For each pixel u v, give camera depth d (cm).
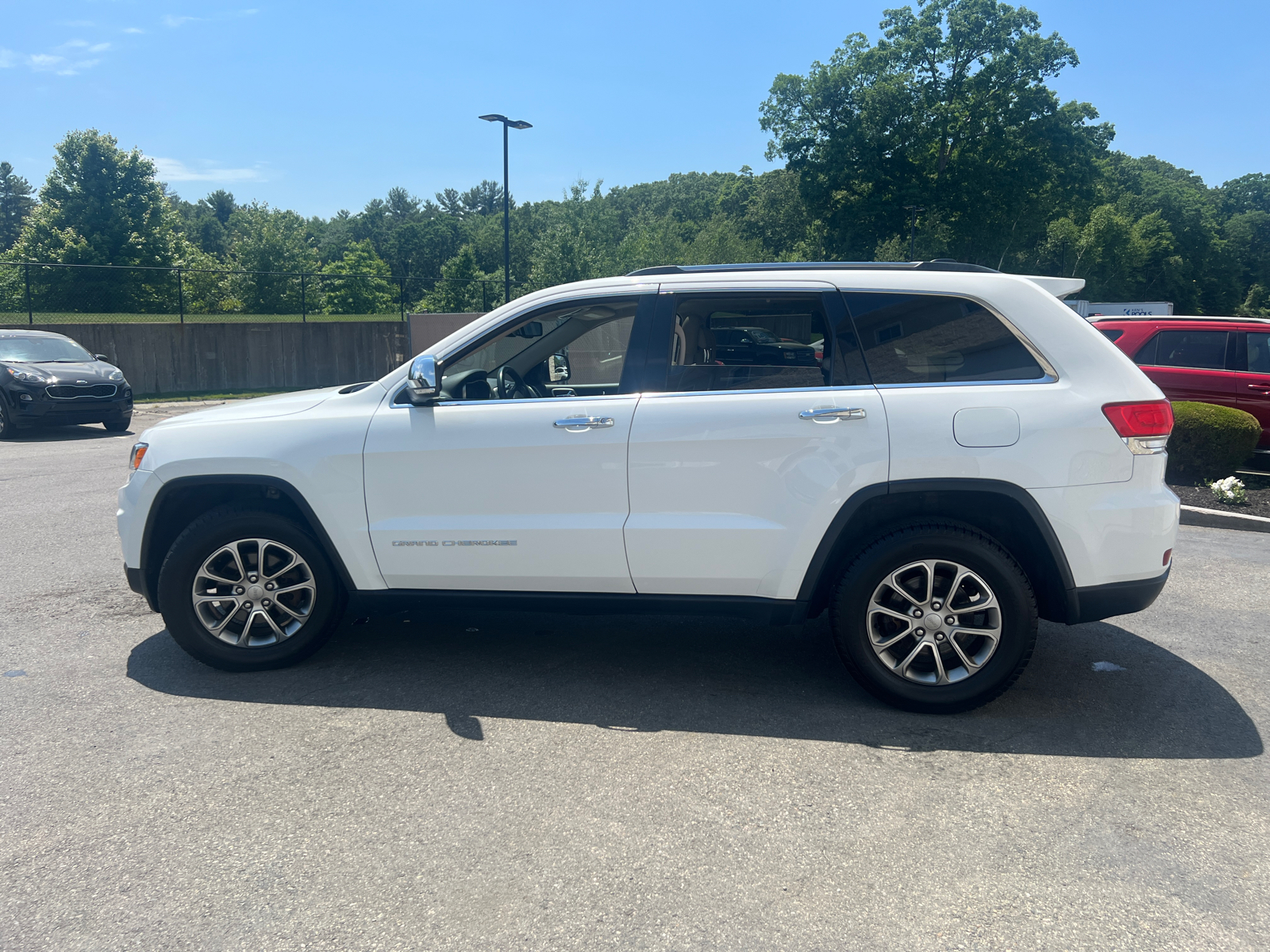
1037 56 5184
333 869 268
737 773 329
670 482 382
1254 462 1051
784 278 388
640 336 393
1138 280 8362
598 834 288
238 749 347
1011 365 371
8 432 1373
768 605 386
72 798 309
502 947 233
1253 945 233
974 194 5428
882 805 306
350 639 479
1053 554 361
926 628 372
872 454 365
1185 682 420
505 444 392
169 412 1873
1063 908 249
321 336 2666
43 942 235
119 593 557
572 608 405
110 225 4559
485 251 10006
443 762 337
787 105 5606
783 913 246
